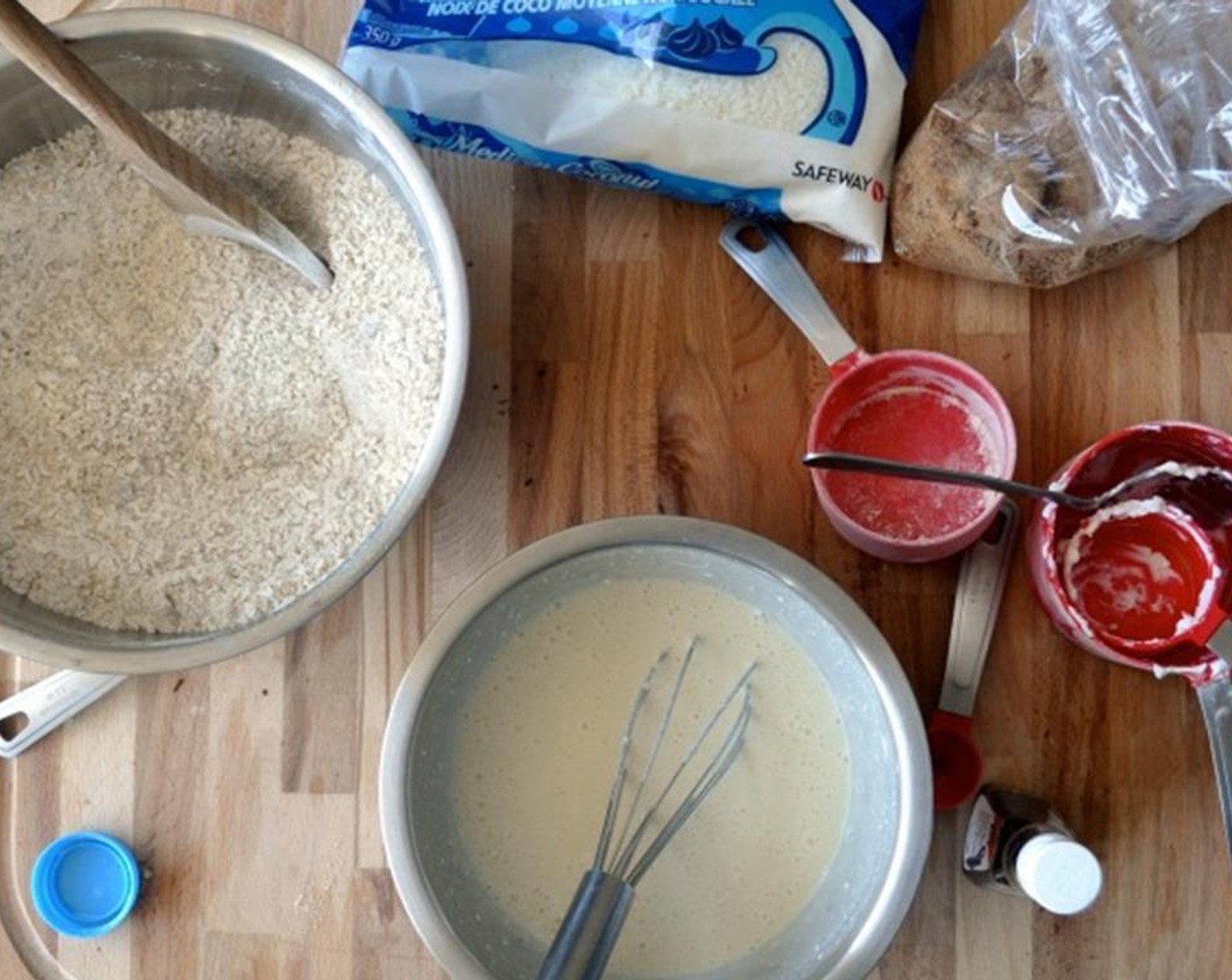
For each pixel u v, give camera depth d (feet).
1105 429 3.27
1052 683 3.21
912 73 3.36
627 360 3.33
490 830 3.18
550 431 3.32
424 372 3.16
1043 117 3.00
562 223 3.37
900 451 3.23
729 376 3.32
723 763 3.16
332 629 3.30
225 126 3.34
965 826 3.18
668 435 3.31
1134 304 3.28
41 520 3.21
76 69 2.51
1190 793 3.17
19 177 3.30
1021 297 3.29
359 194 3.26
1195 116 2.87
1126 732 3.19
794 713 3.17
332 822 3.27
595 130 3.17
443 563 3.30
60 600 3.17
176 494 3.22
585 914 2.68
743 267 3.31
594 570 3.10
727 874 3.16
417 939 3.23
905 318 3.32
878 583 3.26
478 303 3.36
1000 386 3.29
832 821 3.15
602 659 3.20
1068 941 3.15
